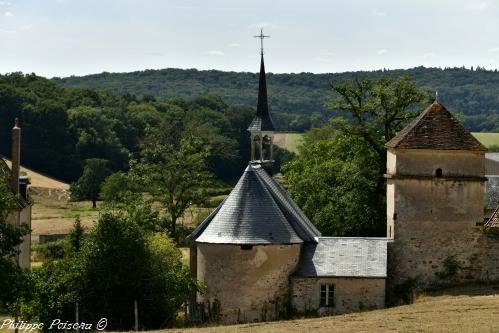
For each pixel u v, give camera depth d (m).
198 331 45.12
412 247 58.56
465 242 58.41
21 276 48.66
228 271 54.44
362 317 47.56
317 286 55.03
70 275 52.44
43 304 52.38
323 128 170.25
